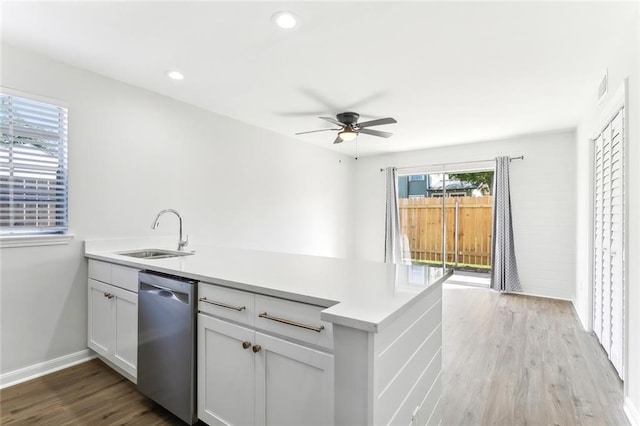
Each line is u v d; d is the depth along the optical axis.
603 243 2.82
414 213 6.11
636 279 1.81
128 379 2.21
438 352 1.72
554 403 2.02
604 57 2.37
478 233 5.50
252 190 4.18
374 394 0.98
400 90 3.02
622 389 2.18
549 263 4.68
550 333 3.21
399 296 1.24
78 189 2.54
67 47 2.26
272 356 1.32
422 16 1.90
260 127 4.29
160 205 3.13
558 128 4.34
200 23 1.98
